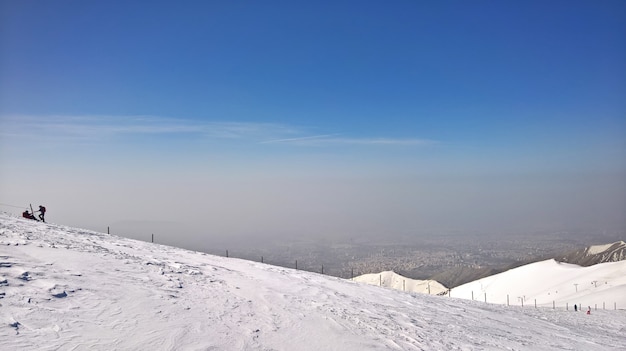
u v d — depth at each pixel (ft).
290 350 32.04
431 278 522.88
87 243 57.62
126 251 59.88
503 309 106.63
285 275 71.00
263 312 40.34
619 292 298.97
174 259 63.00
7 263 35.65
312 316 42.83
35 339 24.32
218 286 47.06
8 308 27.07
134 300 34.24
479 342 49.52
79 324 27.58
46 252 42.63
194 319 33.37
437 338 46.26
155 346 27.07
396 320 51.67
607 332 93.76
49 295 30.78
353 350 35.14
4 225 57.93
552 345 58.65
